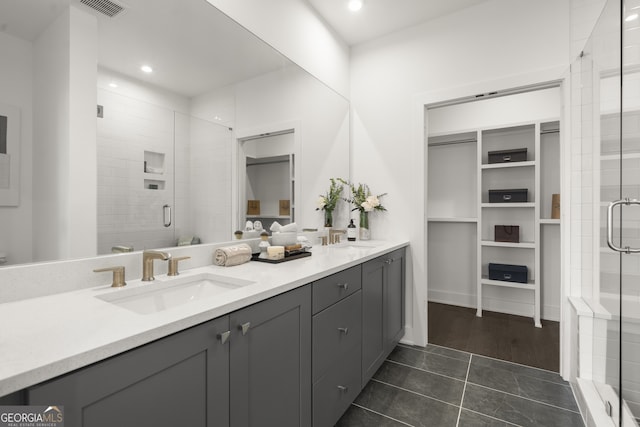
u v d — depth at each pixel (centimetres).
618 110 137
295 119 223
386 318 216
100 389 65
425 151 263
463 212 358
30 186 100
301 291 127
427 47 256
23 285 98
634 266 120
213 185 164
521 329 287
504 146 332
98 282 115
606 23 151
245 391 101
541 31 213
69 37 109
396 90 270
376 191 278
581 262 196
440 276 369
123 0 125
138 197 130
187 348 82
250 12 184
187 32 150
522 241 322
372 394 187
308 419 131
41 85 103
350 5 236
